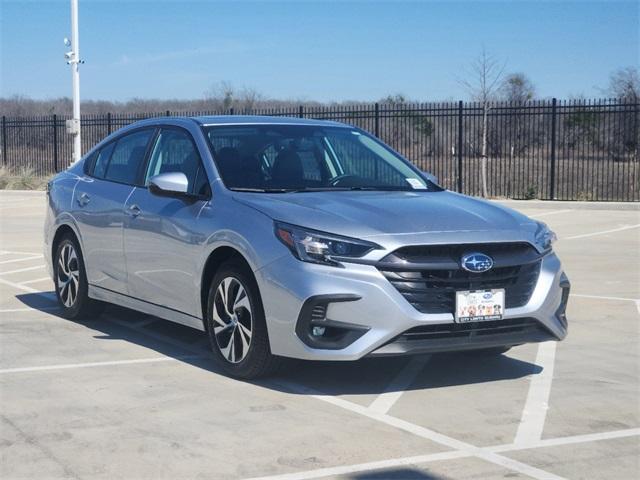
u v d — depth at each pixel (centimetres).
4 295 994
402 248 582
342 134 776
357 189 703
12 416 568
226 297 645
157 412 575
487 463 491
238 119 761
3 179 2656
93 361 705
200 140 718
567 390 634
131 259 747
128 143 810
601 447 518
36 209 2088
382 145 788
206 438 527
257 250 607
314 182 703
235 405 589
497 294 603
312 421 559
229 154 704
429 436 534
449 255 594
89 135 2812
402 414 575
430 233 594
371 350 574
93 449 510
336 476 470
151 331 815
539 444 522
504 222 633
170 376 660
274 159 711
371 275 575
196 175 703
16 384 639
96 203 798
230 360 646
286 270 589
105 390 624
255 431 539
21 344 761
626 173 2723
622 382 656
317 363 698
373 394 619
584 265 1198
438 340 589
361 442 522
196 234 667
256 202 639
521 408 591
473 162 2811
